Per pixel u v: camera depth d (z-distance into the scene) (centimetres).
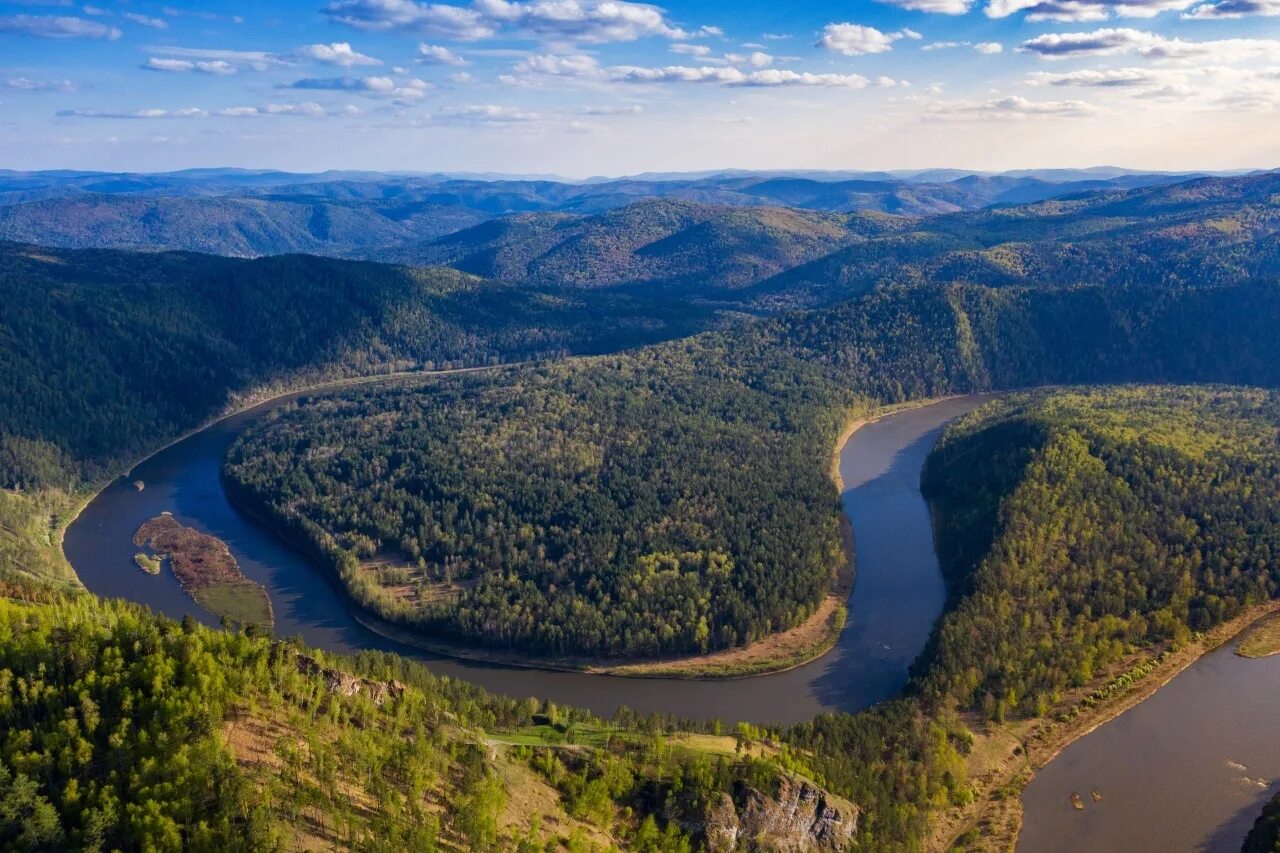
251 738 15450
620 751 18925
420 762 16088
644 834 16500
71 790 13325
